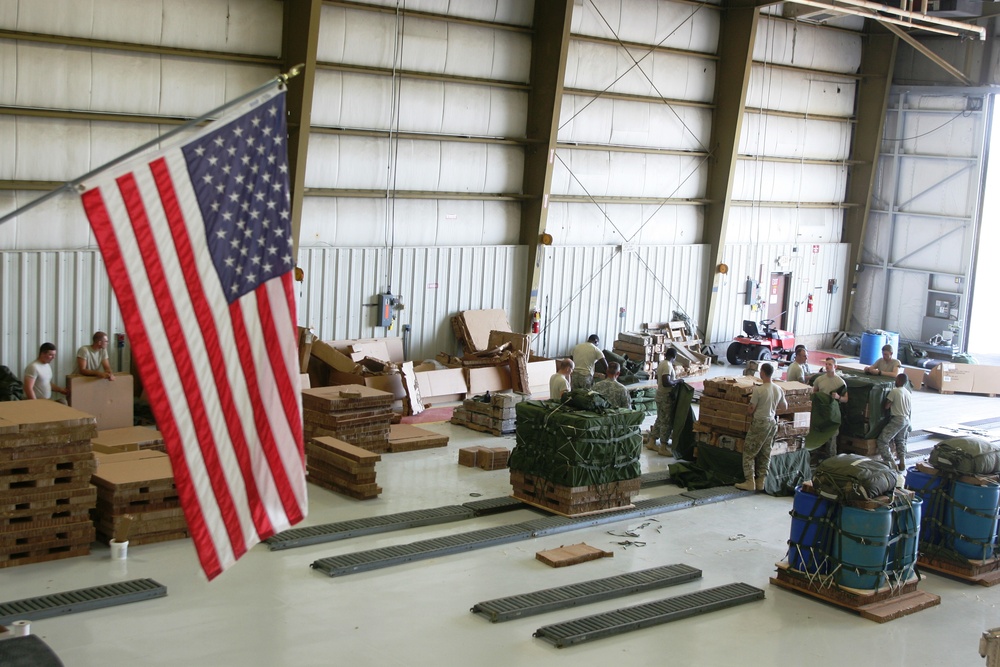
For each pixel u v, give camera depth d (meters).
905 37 28.62
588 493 15.09
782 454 17.28
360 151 21.64
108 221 7.26
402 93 22.03
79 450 12.33
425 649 10.56
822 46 30.88
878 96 32.31
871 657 11.09
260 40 19.80
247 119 7.62
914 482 13.91
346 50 20.95
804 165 31.70
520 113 24.31
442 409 21.77
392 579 12.42
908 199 33.09
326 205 21.44
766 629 11.67
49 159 17.73
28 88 17.34
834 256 33.47
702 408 17.52
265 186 7.68
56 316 17.98
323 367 20.80
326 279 21.55
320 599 11.66
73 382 17.00
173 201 7.42
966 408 25.83
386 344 22.55
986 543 13.50
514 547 13.88
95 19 17.77
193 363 7.51
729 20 27.72
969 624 12.16
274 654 10.20
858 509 12.16
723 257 29.62
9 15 16.92
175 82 18.86
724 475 17.28
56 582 11.64
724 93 28.12
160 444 15.27
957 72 30.09
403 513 14.71
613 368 17.50
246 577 12.16
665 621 11.66
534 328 25.30
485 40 23.12
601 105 25.72
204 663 9.91
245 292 7.66
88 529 12.48
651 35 26.20
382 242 22.44
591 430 14.98
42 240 17.86
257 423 7.71
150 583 11.59
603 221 26.64
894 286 33.66
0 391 16.91
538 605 11.67
